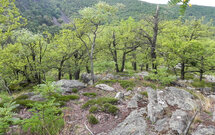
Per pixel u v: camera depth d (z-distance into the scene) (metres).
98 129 4.85
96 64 14.39
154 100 6.13
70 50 18.33
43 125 4.29
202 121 4.54
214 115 4.84
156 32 13.11
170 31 14.33
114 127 4.88
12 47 15.16
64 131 4.66
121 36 17.42
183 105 5.68
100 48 19.70
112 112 5.82
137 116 5.16
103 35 20.02
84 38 18.88
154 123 4.57
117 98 7.29
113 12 11.78
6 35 11.81
